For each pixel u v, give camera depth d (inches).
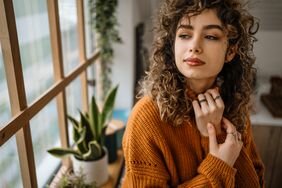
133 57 90.4
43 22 51.5
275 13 82.6
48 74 54.2
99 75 83.4
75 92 71.7
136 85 93.7
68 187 48.5
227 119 30.5
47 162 57.2
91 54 75.6
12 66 36.5
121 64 90.0
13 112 38.9
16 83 37.3
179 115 27.2
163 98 27.3
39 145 53.9
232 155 27.3
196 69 25.1
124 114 90.0
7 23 34.7
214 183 26.2
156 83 28.2
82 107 72.8
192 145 28.8
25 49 46.2
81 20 62.9
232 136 28.0
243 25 26.0
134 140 27.6
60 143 59.7
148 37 94.9
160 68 28.4
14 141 42.8
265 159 71.7
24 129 39.8
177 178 28.8
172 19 25.8
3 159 41.6
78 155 54.5
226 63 29.5
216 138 28.1
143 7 98.7
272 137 69.1
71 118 55.9
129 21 84.9
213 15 23.9
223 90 30.6
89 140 54.9
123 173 64.2
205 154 28.8
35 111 42.1
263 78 91.2
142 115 27.5
